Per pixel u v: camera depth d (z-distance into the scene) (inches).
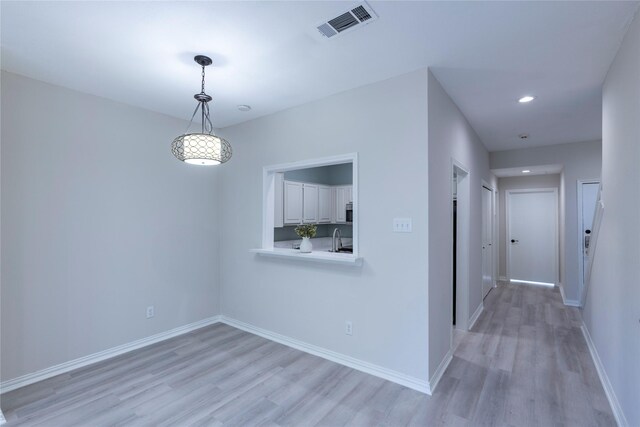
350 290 114.7
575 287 195.3
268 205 146.2
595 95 120.5
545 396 95.0
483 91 117.5
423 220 98.5
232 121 154.4
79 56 92.7
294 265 132.3
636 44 71.8
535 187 258.7
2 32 80.2
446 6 70.6
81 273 116.8
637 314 70.6
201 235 157.6
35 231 106.3
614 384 89.2
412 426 81.7
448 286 118.0
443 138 114.6
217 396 95.7
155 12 72.7
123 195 129.0
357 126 114.0
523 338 140.9
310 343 126.5
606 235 102.0
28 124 105.2
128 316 129.8
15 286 101.7
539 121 152.3
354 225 113.3
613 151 93.7
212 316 162.1
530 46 87.4
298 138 131.9
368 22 76.8
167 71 102.5
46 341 107.9
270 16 74.4
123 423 83.4
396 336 103.6
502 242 273.4
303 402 92.4
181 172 149.6
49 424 83.1
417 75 100.7
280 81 109.7
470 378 105.7
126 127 130.1
